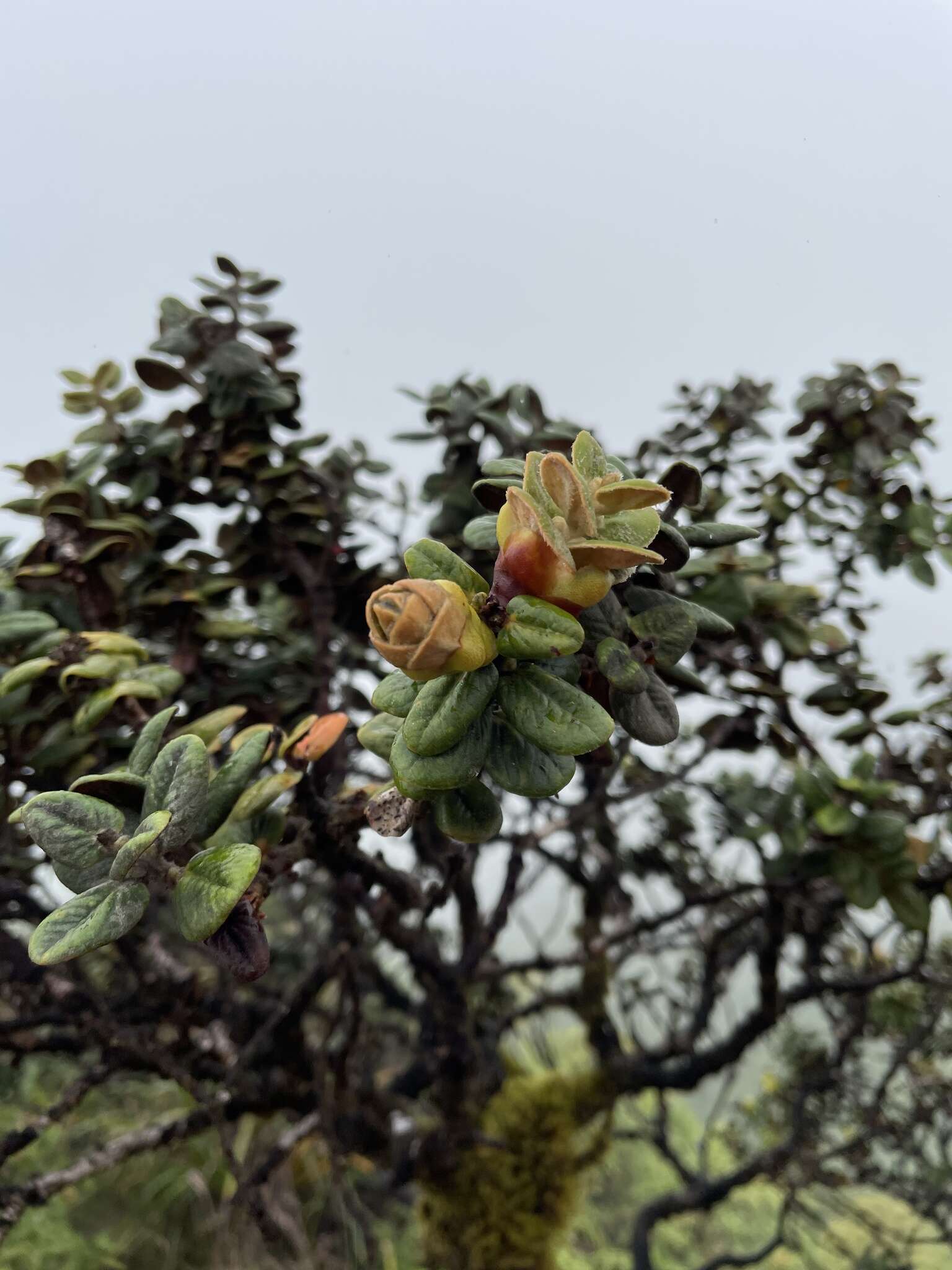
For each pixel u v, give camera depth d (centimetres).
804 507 49
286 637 48
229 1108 53
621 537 22
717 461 51
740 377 53
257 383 43
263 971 21
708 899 54
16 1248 73
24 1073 81
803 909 57
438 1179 59
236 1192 53
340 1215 80
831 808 42
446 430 47
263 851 28
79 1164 46
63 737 37
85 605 38
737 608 40
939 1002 65
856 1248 91
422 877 56
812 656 45
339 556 49
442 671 21
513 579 22
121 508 44
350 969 49
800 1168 75
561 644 21
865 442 48
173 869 22
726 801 58
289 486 47
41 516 39
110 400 44
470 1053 53
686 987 79
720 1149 111
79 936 20
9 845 42
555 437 42
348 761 48
